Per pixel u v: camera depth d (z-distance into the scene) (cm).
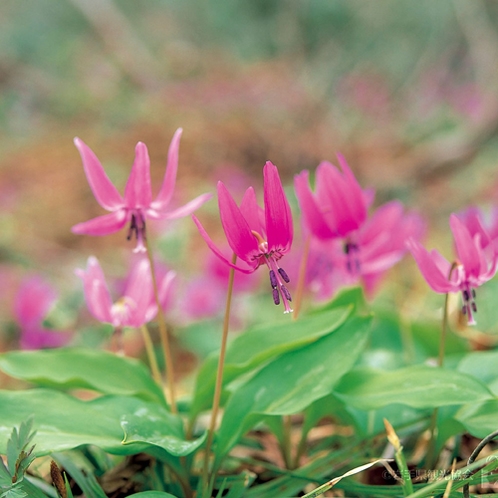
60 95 1959
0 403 249
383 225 340
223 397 303
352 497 274
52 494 256
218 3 2675
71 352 303
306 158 1431
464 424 258
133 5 2525
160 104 1714
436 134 1698
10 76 2028
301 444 305
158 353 589
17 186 1281
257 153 1428
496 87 1748
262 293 710
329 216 309
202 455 315
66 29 2431
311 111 1661
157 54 2192
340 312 280
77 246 977
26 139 1806
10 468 213
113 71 1994
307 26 2538
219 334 580
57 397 257
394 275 630
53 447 220
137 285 304
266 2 2656
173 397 299
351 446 295
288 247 237
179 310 595
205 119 1572
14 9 2409
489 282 496
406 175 1266
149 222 923
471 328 437
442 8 2267
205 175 1351
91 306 299
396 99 2186
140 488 272
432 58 2277
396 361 348
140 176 271
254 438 344
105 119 1777
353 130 1752
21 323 541
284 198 231
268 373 274
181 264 780
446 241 791
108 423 247
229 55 2370
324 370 261
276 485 279
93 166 272
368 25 2444
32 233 1002
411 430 301
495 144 1291
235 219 227
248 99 1644
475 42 1947
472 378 240
